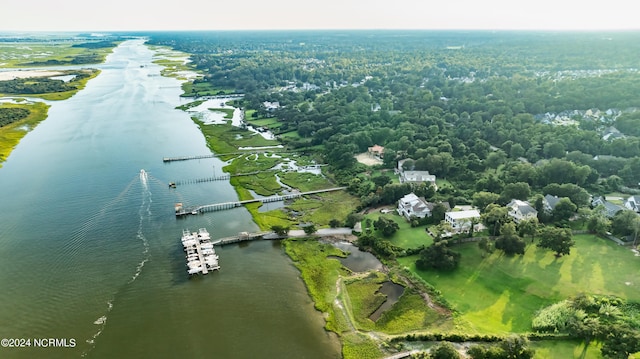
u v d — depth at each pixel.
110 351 84.25
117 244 122.81
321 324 93.25
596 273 106.50
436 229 129.00
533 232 120.62
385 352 84.75
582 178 157.00
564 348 83.69
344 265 115.94
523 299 98.56
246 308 97.69
